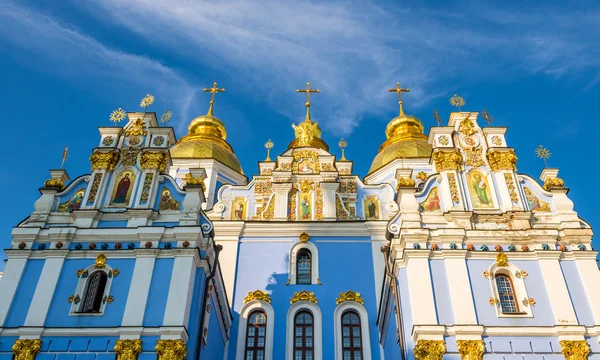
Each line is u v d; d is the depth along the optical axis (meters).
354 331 27.95
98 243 23.70
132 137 27.28
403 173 26.75
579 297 22.28
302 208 32.09
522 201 25.08
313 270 29.66
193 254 22.98
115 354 20.84
